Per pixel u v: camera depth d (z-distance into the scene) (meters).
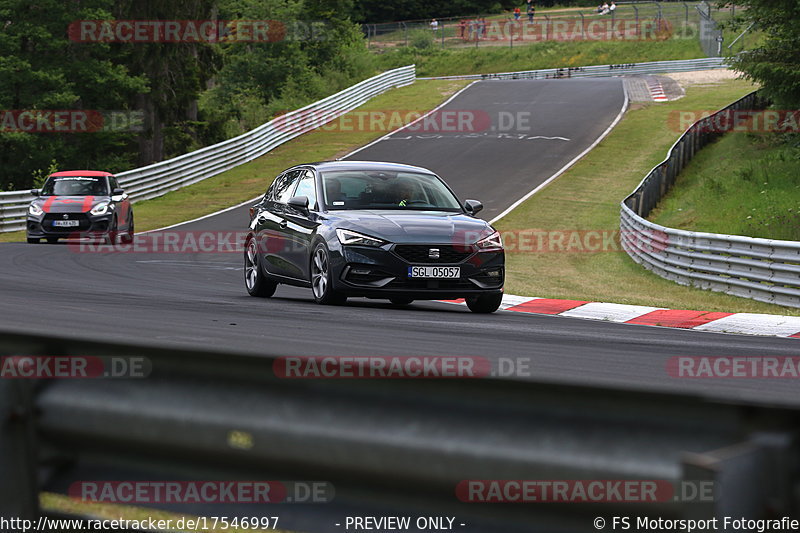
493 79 164.12
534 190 79.69
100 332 17.70
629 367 15.86
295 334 17.94
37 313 21.19
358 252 23.89
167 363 5.93
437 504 5.05
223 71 179.25
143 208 79.31
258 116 150.12
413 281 23.88
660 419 4.36
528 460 4.65
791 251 30.97
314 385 5.39
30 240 51.81
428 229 24.28
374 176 27.08
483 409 4.86
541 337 19.75
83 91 107.44
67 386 6.28
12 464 6.31
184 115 124.69
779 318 26.86
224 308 23.23
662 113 116.00
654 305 30.69
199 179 93.19
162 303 24.41
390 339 17.73
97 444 6.22
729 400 4.16
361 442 5.18
